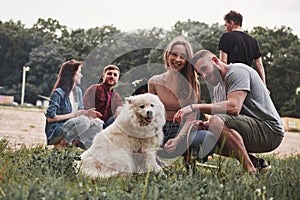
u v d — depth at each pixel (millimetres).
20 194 2145
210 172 3178
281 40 29750
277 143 3549
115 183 2770
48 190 2270
